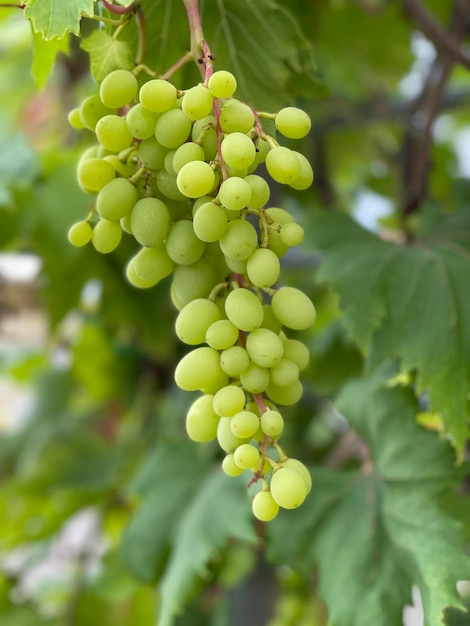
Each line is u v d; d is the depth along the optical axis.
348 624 0.58
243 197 0.34
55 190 0.86
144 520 0.81
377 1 0.97
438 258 0.64
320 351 0.95
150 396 1.17
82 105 0.41
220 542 0.72
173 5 0.46
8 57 1.23
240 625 0.93
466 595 0.98
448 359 0.58
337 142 1.23
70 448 1.16
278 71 0.48
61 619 1.00
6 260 1.12
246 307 0.36
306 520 0.65
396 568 0.58
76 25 0.39
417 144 0.98
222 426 0.37
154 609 0.97
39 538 1.07
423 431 0.62
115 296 0.94
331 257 0.64
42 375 1.36
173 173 0.38
